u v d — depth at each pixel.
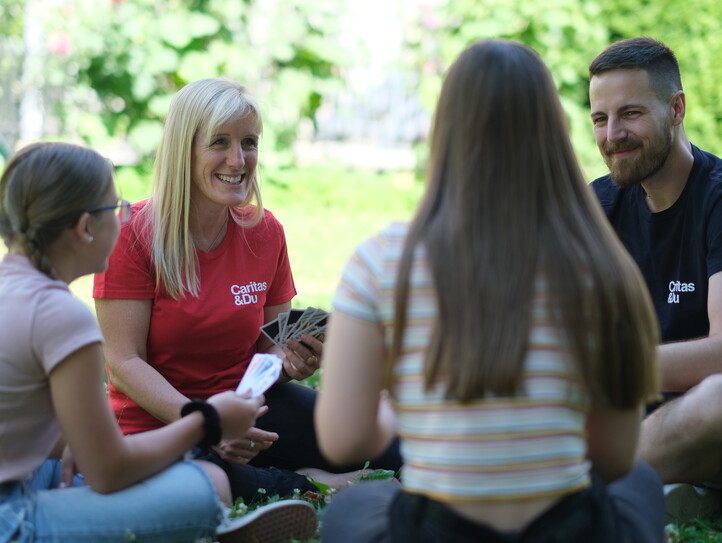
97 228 2.83
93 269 2.90
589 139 12.34
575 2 12.13
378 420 2.39
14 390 2.68
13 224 2.78
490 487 2.18
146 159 12.06
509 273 2.18
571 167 2.35
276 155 12.53
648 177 3.79
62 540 2.74
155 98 11.88
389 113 15.31
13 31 11.71
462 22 12.72
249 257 3.94
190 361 3.80
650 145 3.73
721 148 11.20
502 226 2.22
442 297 2.19
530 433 2.18
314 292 7.85
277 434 3.91
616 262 2.26
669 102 3.74
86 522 2.76
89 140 11.87
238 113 3.70
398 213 12.25
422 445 2.25
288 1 12.34
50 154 2.77
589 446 2.43
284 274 4.14
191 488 2.89
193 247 3.76
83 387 2.68
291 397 4.00
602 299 2.21
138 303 3.68
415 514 2.26
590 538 2.23
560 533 2.19
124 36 11.64
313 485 3.79
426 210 2.29
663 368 3.47
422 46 13.12
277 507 3.05
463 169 2.27
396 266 2.28
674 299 3.83
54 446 3.08
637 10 11.80
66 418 2.70
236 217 3.93
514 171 2.26
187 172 3.67
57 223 2.76
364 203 12.55
